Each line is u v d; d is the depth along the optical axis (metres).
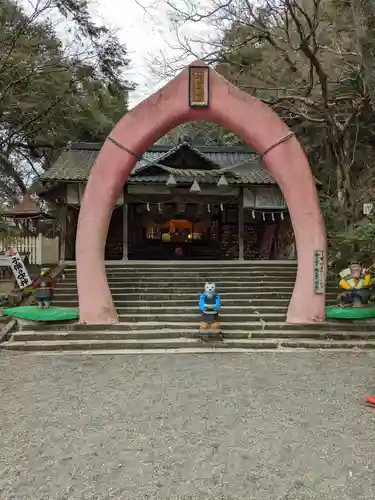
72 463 4.26
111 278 13.41
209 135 24.55
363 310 10.40
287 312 10.74
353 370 7.65
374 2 8.27
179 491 3.76
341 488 3.81
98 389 6.56
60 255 16.50
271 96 17.59
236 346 9.45
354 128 19.97
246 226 20.05
